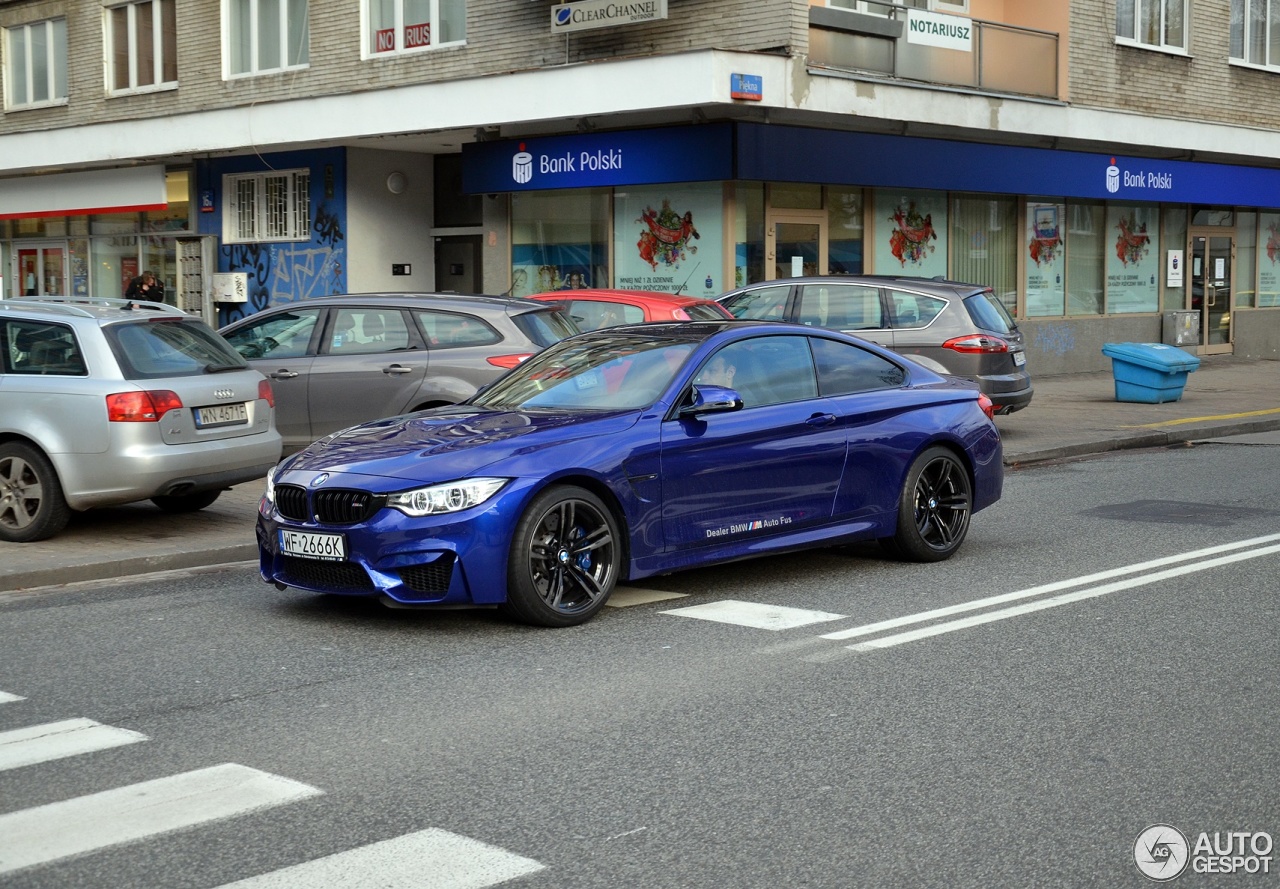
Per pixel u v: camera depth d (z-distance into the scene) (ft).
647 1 62.13
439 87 67.41
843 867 13.10
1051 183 75.10
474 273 78.13
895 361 28.60
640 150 63.62
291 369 39.01
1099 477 42.22
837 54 62.03
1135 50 78.23
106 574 27.96
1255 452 48.55
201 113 77.92
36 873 13.02
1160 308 87.51
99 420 29.60
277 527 23.27
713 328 26.40
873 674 19.89
